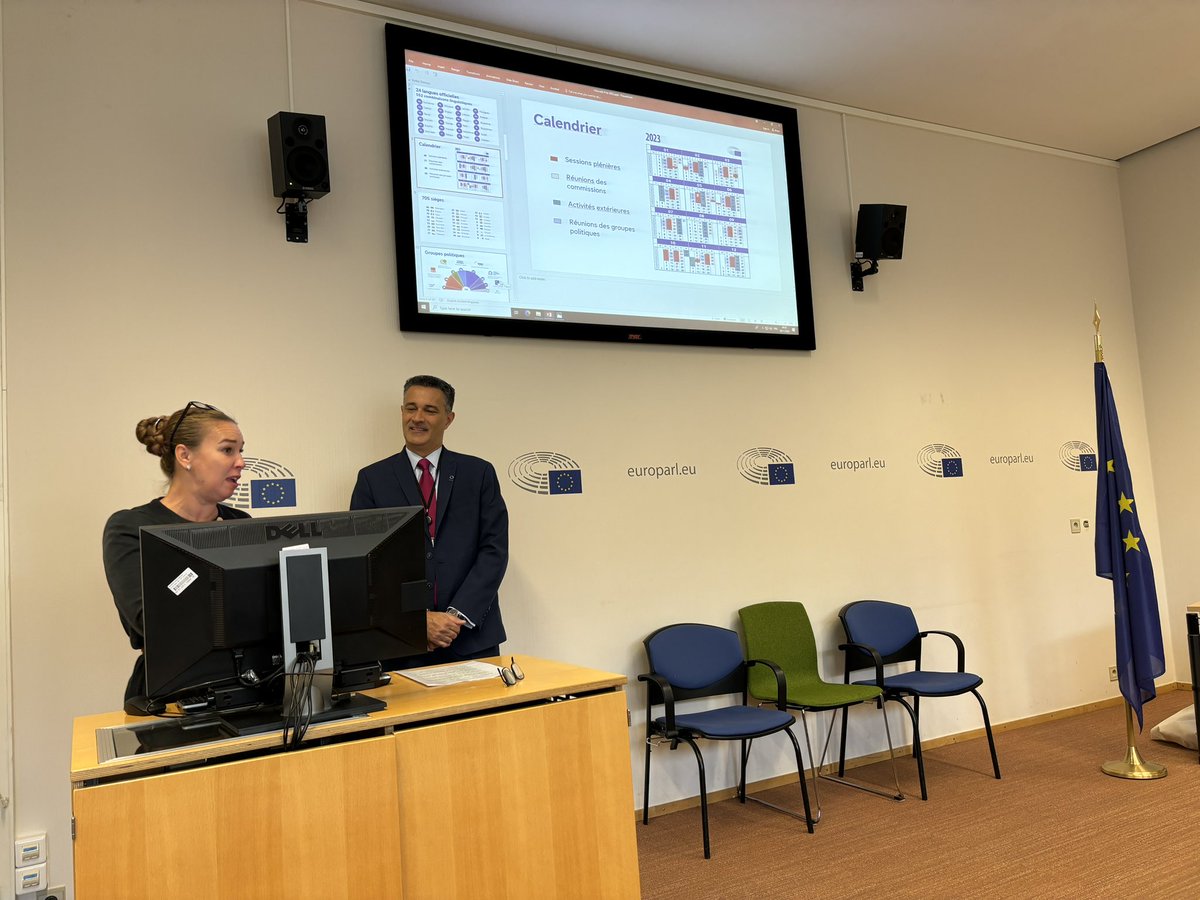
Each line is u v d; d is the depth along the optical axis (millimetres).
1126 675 4121
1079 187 5762
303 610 1877
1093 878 2975
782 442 4500
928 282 5082
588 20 3947
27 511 2945
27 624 2914
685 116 4359
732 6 3896
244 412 3312
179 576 1842
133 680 2096
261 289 3387
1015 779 4105
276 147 3303
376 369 3564
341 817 1818
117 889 1618
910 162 5102
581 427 3973
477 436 3736
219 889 1698
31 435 2973
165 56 3303
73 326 3068
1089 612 5402
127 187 3197
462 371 3736
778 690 3805
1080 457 5516
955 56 4430
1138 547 4164
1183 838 3271
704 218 4352
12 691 2879
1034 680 5141
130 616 1953
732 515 4309
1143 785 3910
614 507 4012
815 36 4184
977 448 5133
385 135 3691
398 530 2084
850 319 4797
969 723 4871
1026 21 4148
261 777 1753
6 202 3008
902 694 4098
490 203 3828
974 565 5023
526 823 2027
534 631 3766
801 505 4516
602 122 4141
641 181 4203
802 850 3381
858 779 4242
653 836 3641
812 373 4637
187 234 3279
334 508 3436
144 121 3246
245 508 3281
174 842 1670
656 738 3955
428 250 3676
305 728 1799
